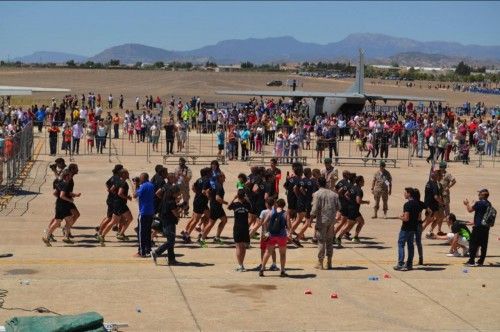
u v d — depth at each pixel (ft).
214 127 168.45
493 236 66.74
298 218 60.08
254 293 44.88
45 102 254.06
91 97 224.12
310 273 50.47
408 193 51.96
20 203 76.43
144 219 53.67
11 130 123.95
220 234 62.64
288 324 38.93
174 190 51.67
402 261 51.78
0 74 494.59
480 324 39.73
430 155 128.77
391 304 43.24
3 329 34.45
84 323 34.55
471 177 110.83
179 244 59.62
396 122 160.15
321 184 51.34
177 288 45.55
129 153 125.70
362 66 216.33
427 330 38.58
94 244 58.49
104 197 81.97
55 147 118.73
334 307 42.32
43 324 34.42
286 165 116.98
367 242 62.44
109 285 45.78
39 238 60.18
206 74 613.93
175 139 137.28
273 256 50.85
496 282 49.03
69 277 47.50
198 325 38.34
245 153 120.06
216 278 48.34
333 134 123.44
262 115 161.99
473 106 301.02
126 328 37.47
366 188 95.71
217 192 58.54
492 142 143.64
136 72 610.65
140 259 53.52
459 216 77.51
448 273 51.34
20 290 44.01
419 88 500.74
